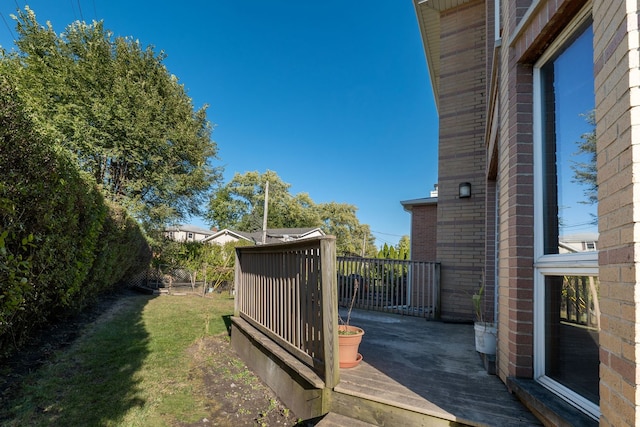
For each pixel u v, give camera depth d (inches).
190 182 572.4
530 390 83.9
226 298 390.9
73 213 166.2
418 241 413.1
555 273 83.3
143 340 195.2
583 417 68.6
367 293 287.0
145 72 553.3
